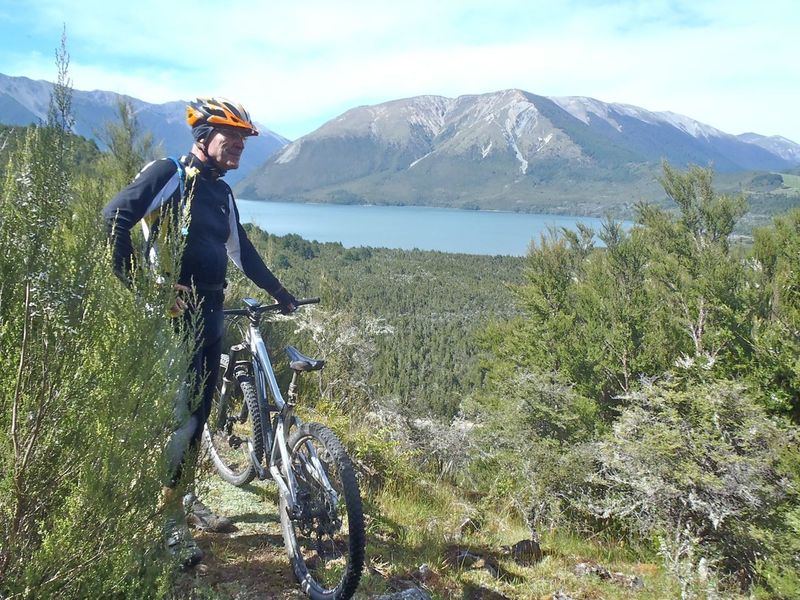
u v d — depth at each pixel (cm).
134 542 207
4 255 184
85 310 198
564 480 680
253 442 353
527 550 453
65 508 197
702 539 586
